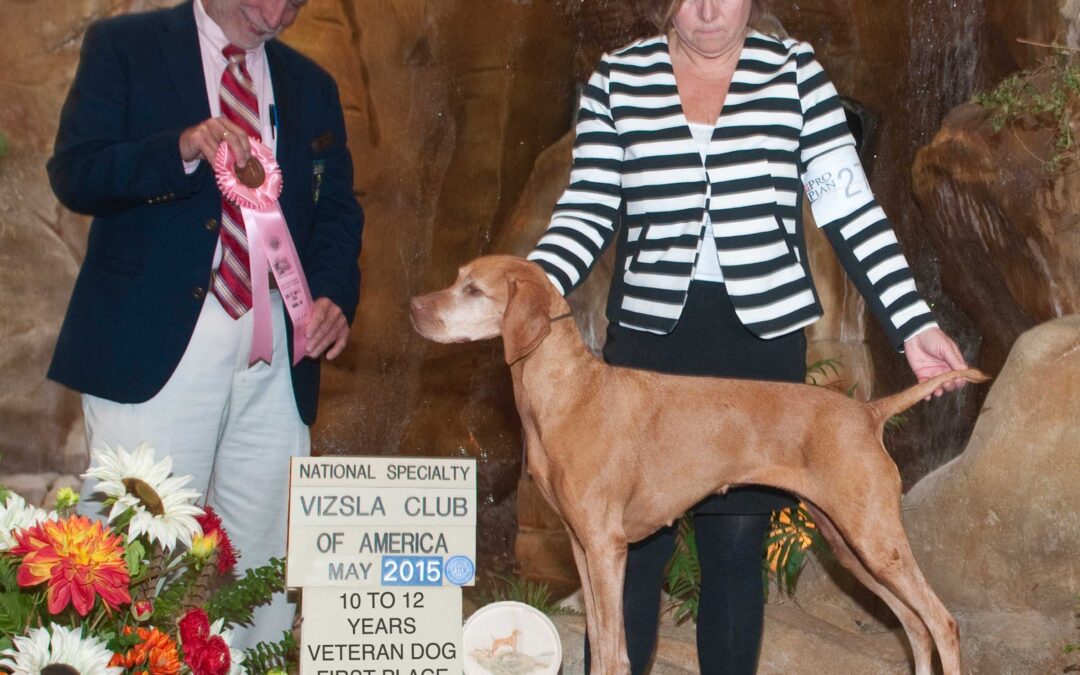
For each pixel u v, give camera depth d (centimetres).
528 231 848
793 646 443
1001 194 626
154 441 311
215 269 318
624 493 278
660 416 282
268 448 336
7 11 655
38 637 203
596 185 307
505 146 884
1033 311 636
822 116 299
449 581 261
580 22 893
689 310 300
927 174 695
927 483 482
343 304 349
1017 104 590
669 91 301
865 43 841
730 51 301
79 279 322
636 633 305
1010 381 456
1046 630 407
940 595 447
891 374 831
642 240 302
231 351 319
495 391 881
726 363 300
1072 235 594
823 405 284
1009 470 440
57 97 665
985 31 767
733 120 296
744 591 301
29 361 641
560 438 279
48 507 621
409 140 880
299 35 816
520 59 884
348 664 251
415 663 255
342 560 256
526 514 751
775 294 293
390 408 859
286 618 336
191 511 237
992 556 436
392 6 856
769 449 283
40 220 657
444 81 886
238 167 303
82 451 651
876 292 298
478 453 862
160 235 314
